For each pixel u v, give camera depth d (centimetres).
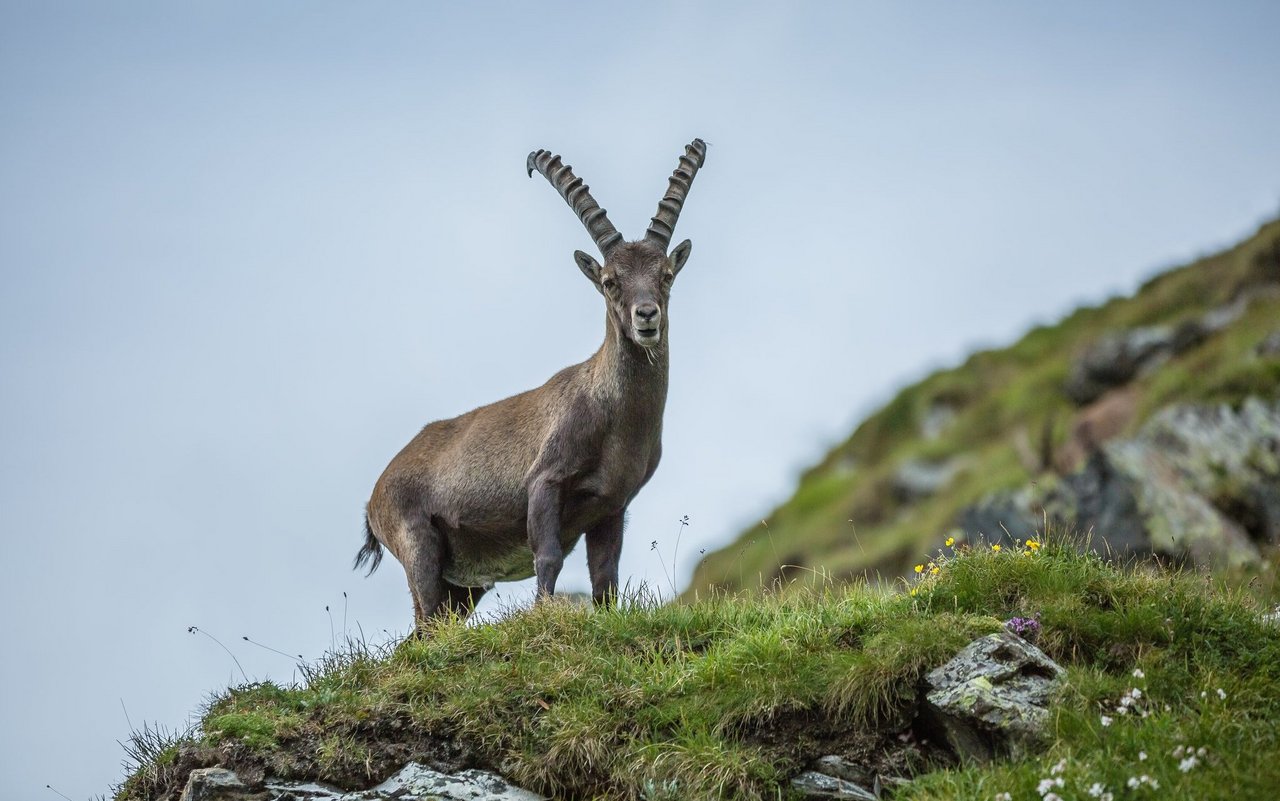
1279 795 2528
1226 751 2695
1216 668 3000
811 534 12662
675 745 3023
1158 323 12288
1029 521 8688
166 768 3281
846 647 3228
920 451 13000
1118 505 7712
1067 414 11475
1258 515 7312
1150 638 3133
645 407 3850
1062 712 2873
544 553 3828
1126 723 2819
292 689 3497
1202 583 3406
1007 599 3312
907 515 12456
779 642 3253
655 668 3306
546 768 3061
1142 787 2586
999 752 2905
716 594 3831
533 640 3484
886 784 2955
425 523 4275
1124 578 3347
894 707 3028
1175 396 9112
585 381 3931
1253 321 10475
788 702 3072
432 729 3203
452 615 3784
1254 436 7894
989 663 3003
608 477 3888
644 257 3866
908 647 3072
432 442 4356
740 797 2919
